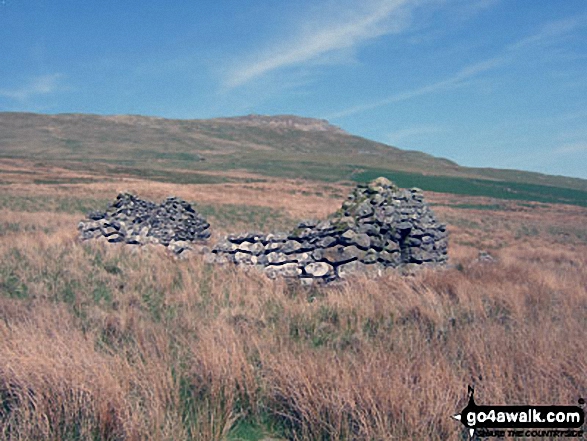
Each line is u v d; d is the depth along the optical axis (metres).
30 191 40.97
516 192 101.31
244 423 3.67
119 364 4.06
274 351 4.71
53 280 8.28
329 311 6.72
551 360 4.30
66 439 3.23
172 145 182.12
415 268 9.46
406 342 5.07
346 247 8.72
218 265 9.58
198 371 4.19
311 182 90.44
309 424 3.53
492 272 9.71
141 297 7.43
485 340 4.91
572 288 8.58
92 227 12.90
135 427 3.16
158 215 16.77
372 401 3.45
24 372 3.68
